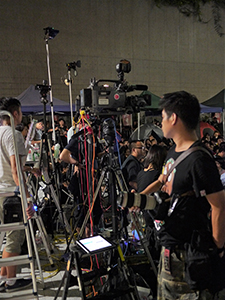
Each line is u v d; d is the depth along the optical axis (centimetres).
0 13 1007
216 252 139
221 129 1219
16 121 244
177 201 142
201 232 139
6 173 233
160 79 1270
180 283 144
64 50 1105
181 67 1303
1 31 1012
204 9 1320
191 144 144
